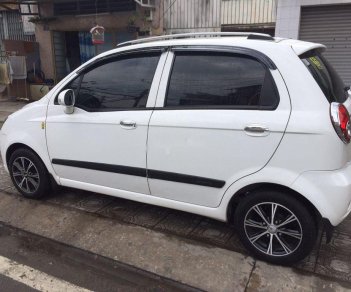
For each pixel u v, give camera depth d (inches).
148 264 122.8
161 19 423.2
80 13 480.1
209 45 122.3
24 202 167.5
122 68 138.1
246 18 381.4
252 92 114.2
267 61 112.4
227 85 118.3
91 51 507.5
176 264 122.0
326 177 106.0
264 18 373.4
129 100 135.6
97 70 144.1
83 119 143.4
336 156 105.5
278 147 109.4
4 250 133.6
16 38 560.4
